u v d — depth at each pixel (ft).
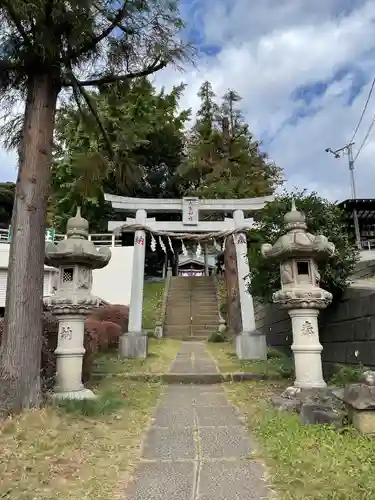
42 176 15.35
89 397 16.44
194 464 10.32
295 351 16.49
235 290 47.01
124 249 55.36
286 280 17.19
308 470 9.20
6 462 9.67
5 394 13.33
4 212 80.48
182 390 21.65
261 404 16.62
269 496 8.30
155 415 15.80
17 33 15.25
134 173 21.13
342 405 13.56
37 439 11.23
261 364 27.37
